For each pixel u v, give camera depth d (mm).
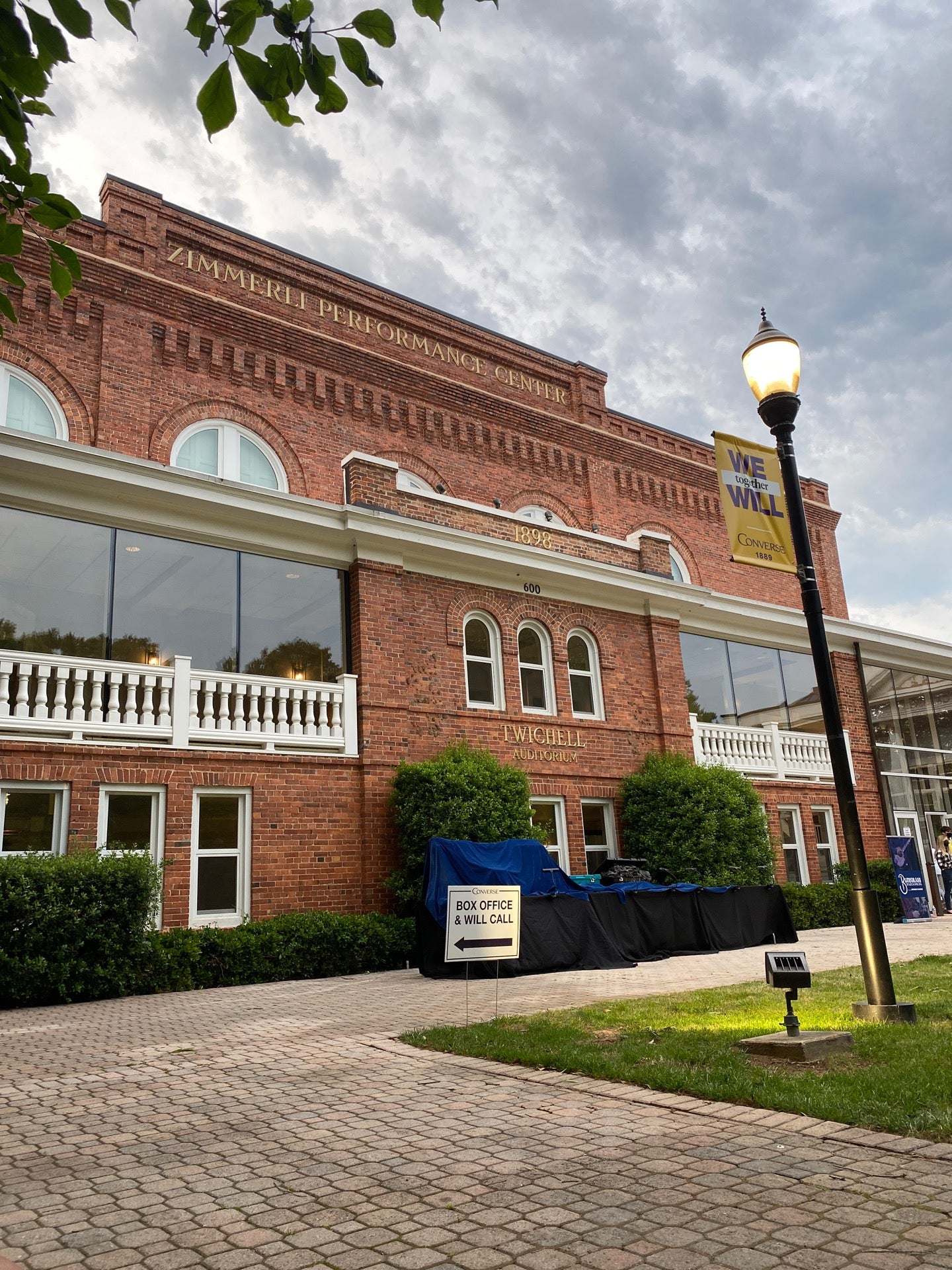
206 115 3334
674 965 12992
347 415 19422
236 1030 8641
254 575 15312
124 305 16953
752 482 11906
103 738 13094
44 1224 3895
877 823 23797
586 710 18953
